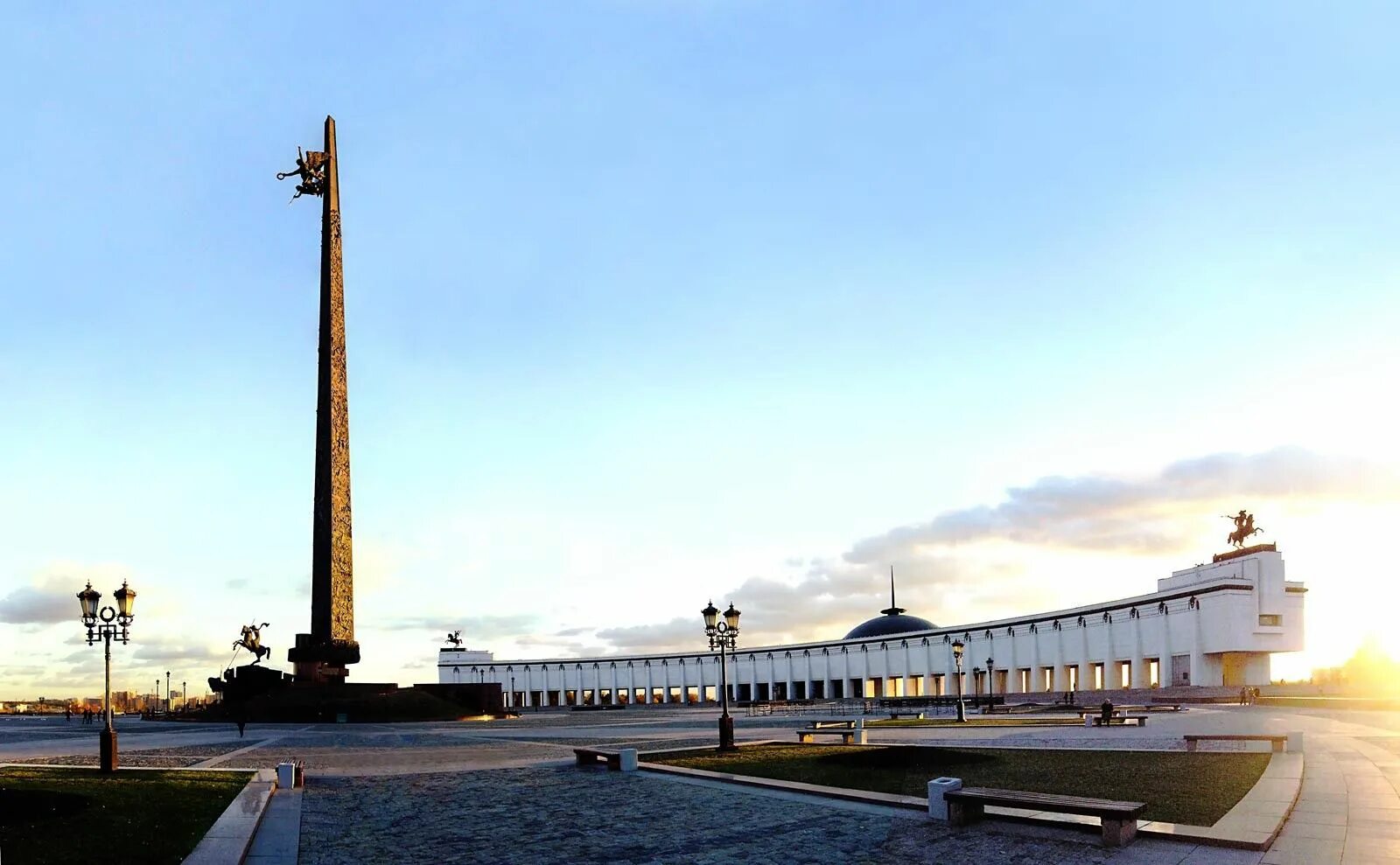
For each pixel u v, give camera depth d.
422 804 21.52
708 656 172.00
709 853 15.52
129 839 16.03
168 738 51.09
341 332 82.56
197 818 18.72
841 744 35.94
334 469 80.56
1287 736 28.44
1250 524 97.81
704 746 35.25
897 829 17.22
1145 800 19.20
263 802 21.27
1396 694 82.00
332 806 21.38
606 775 26.88
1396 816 17.12
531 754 36.19
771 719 70.56
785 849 15.69
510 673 186.62
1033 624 120.19
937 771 25.95
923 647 137.12
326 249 82.94
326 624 79.81
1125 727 47.53
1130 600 105.88
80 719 101.25
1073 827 16.69
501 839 16.98
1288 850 14.48
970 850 15.33
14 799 18.70
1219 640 92.94
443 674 187.25
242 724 54.59
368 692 80.94
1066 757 28.78
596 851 15.80
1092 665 112.19
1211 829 15.69
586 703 182.12
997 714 75.25
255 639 89.06
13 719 109.25
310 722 74.25
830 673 153.75
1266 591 93.31
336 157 85.25
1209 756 28.12
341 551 80.69
